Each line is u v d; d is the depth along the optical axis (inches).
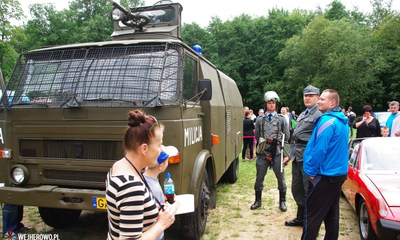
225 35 1774.1
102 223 201.3
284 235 179.3
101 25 1573.6
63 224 191.2
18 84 161.3
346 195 210.2
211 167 195.3
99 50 161.8
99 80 151.9
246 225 194.5
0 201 146.7
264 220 203.3
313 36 1424.7
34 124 151.7
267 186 293.9
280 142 218.1
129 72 151.4
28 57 168.2
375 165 186.5
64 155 149.6
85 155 146.6
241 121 338.0
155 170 82.2
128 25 199.8
